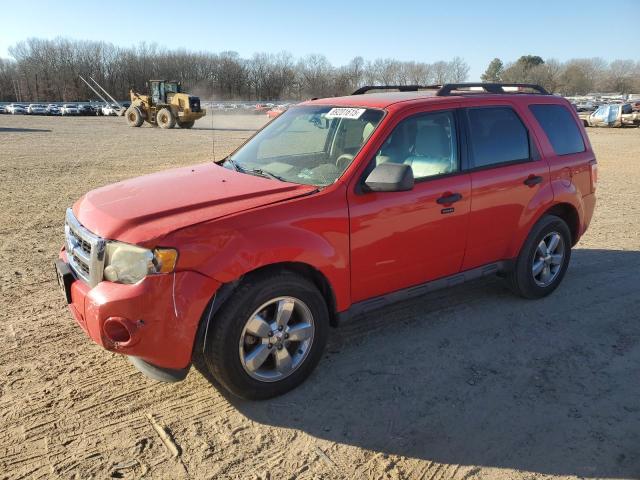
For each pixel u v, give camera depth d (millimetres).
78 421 3094
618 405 3342
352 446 2941
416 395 3414
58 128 33188
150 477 2678
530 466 2812
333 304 3543
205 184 3619
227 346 3051
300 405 3295
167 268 2822
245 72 98188
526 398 3402
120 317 2807
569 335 4250
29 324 4262
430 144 3934
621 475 2752
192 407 3262
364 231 3512
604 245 6785
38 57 100688
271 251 3080
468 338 4172
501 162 4348
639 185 11664
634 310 4738
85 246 3104
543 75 102875
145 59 100938
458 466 2809
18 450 2842
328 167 3689
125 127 35375
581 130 5180
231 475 2709
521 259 4660
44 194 9898
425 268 3967
